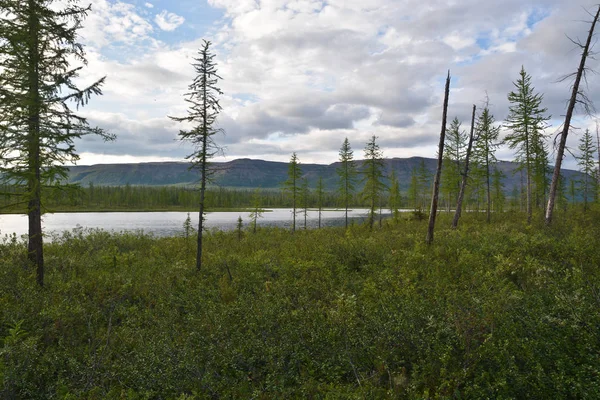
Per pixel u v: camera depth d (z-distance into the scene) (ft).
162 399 17.15
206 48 46.11
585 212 84.23
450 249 43.98
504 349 15.89
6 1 31.63
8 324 24.23
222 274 41.96
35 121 33.35
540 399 13.76
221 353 20.27
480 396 14.26
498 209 146.10
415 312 21.45
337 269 39.17
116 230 138.51
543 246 39.55
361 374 17.33
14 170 32.30
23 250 46.98
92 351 21.48
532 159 80.48
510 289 25.40
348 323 22.12
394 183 173.99
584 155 124.26
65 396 16.24
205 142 46.47
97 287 35.12
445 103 52.19
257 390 16.51
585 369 14.33
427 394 13.91
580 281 23.53
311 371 18.22
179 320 28.14
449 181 122.52
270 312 24.88
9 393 16.48
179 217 251.19
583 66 54.44
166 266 46.83
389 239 59.47
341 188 126.41
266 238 83.56
